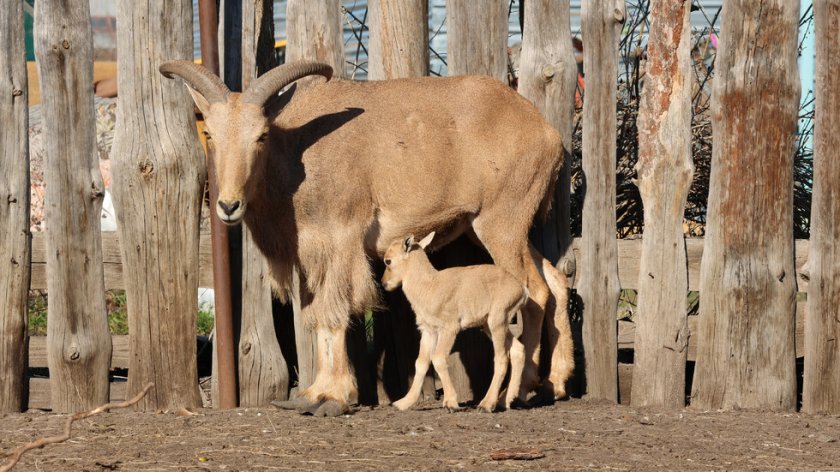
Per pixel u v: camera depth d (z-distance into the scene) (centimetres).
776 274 805
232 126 727
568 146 862
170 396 816
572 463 614
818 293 807
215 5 793
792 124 801
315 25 835
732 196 804
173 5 796
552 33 851
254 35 824
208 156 796
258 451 643
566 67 851
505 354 789
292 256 795
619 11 829
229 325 816
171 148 799
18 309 810
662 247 827
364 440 671
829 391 807
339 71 841
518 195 820
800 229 991
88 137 799
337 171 784
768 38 791
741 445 671
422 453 636
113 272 838
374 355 894
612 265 846
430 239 791
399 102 819
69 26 787
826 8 790
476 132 819
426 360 797
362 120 804
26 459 626
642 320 837
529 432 700
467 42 858
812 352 811
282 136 781
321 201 781
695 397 825
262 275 829
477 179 820
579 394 884
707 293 816
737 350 812
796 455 647
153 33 793
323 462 614
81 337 805
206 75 743
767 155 798
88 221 803
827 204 802
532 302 829
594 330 849
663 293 828
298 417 759
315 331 809
